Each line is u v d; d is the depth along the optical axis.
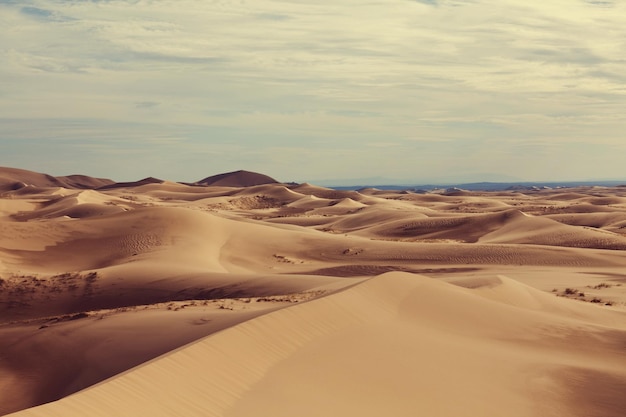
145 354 20.61
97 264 55.72
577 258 63.16
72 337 23.25
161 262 52.12
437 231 97.19
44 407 10.09
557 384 16.50
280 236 72.50
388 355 17.09
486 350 19.33
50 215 124.62
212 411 11.91
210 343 14.51
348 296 21.72
